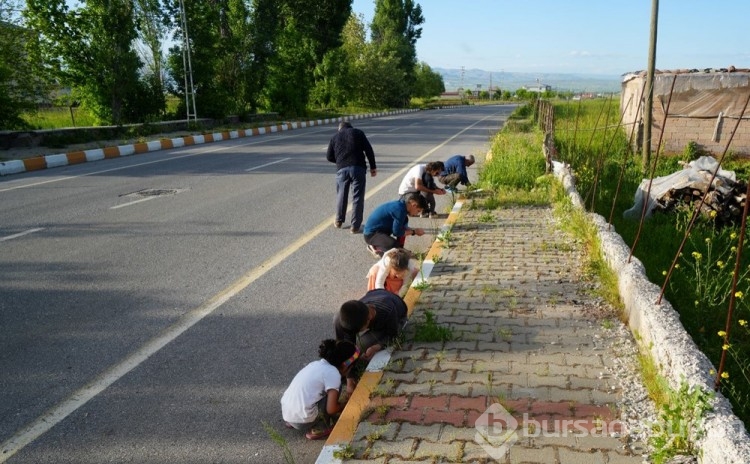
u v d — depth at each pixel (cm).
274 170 1288
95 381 377
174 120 2462
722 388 333
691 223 376
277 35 3253
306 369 330
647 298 387
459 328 420
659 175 1083
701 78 1290
